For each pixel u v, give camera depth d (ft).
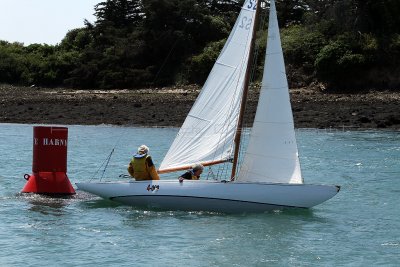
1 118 234.79
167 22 341.82
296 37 298.97
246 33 79.56
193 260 61.21
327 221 76.84
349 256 63.26
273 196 77.15
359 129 194.90
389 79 269.85
